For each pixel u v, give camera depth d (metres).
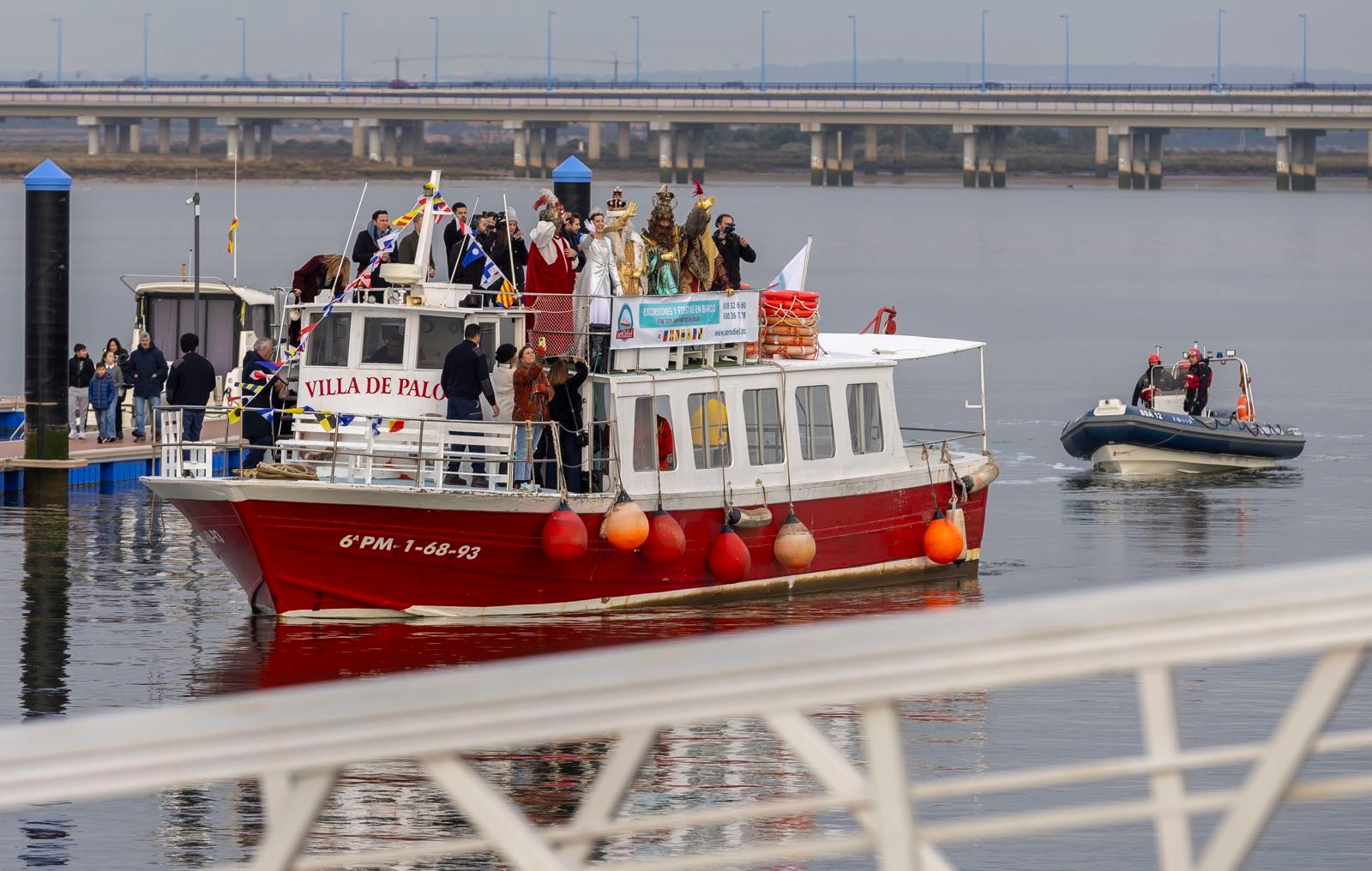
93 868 58.09
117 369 146.62
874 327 119.12
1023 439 181.25
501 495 86.69
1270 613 20.69
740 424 95.31
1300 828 62.28
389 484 88.56
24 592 99.38
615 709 21.72
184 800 64.94
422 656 83.00
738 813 25.59
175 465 91.56
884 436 102.94
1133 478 153.88
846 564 100.81
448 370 89.50
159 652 85.00
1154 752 22.86
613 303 90.06
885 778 22.11
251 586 89.62
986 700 79.00
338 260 98.44
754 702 21.66
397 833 61.06
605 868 25.94
